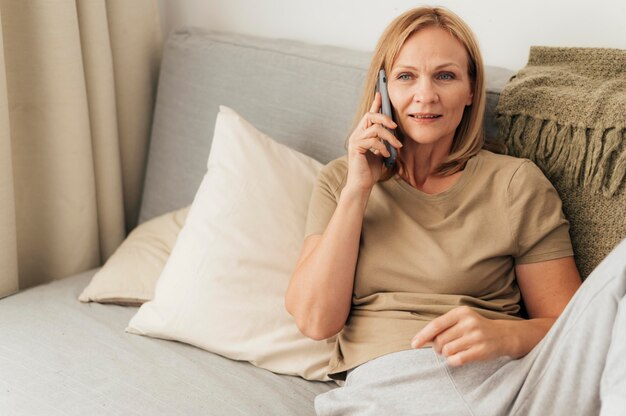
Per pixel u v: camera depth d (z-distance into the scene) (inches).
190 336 52.4
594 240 46.9
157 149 71.3
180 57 70.4
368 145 46.3
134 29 72.2
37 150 66.2
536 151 49.6
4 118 60.6
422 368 42.0
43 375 48.3
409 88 47.3
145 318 53.7
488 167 47.9
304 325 47.6
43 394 46.3
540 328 42.5
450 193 47.6
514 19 58.2
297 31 70.9
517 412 39.4
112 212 71.8
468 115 49.4
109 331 54.6
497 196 46.9
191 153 68.3
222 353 51.9
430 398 41.1
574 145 47.5
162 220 64.1
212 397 46.6
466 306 42.0
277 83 63.4
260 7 73.0
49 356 50.5
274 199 54.6
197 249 53.9
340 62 60.5
